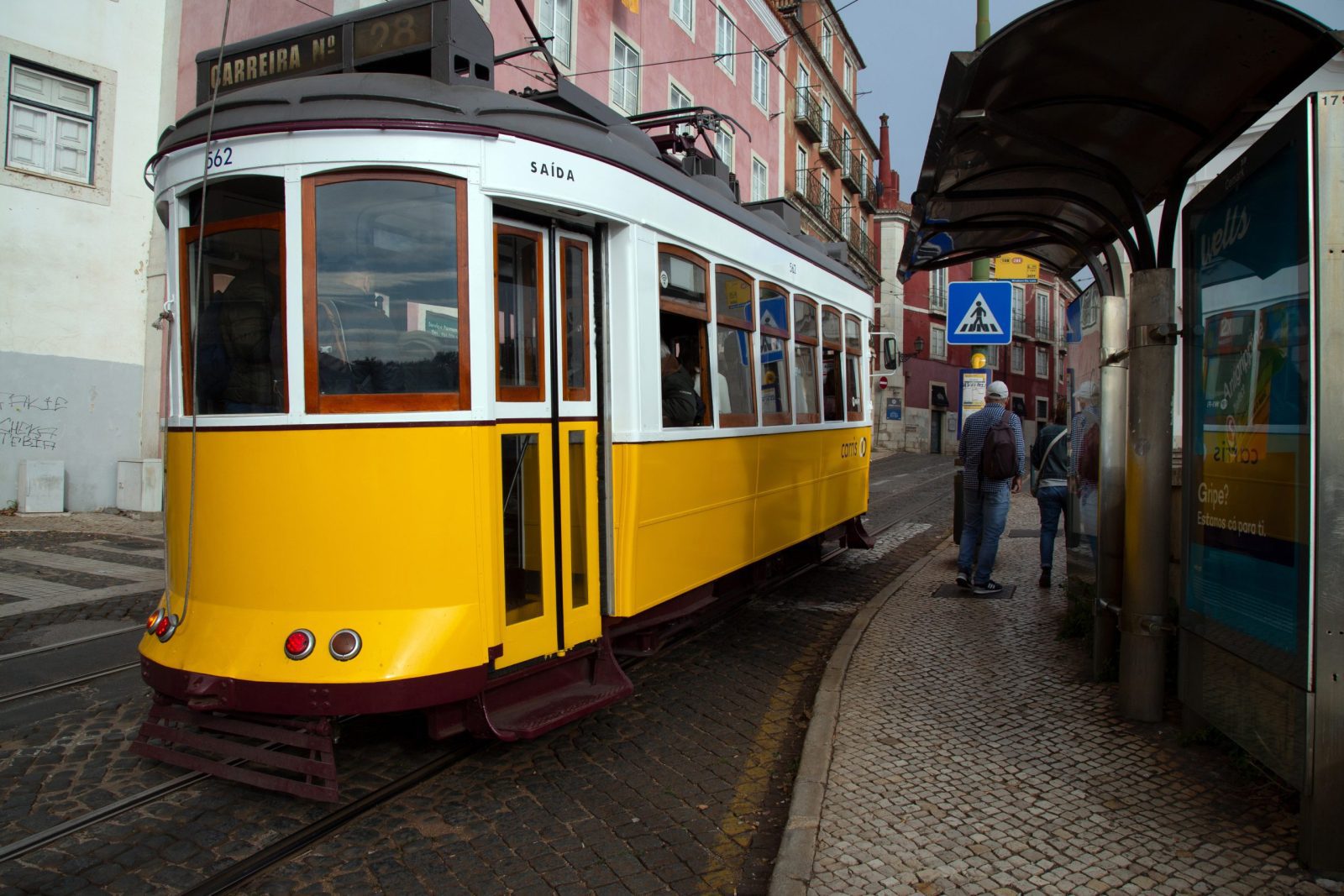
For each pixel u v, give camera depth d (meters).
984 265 11.75
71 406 13.58
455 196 3.98
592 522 4.76
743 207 7.51
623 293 4.86
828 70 34.59
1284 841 3.43
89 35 13.53
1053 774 4.10
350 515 3.83
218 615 3.95
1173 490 5.50
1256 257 3.47
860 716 4.89
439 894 3.25
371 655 3.73
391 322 3.92
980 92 4.35
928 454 39.44
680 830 3.81
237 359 4.02
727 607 7.06
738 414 6.40
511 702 4.24
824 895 3.10
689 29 22.02
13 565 9.52
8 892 3.18
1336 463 3.06
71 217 13.50
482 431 4.00
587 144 4.57
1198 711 4.10
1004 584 8.57
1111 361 5.33
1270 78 3.97
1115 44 4.02
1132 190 4.59
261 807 3.88
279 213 3.93
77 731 4.73
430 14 4.21
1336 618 3.10
